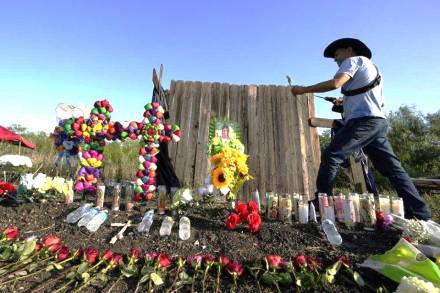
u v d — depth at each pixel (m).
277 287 1.95
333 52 3.76
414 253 1.97
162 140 3.60
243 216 2.67
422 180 6.06
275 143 6.09
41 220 2.93
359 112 3.20
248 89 6.28
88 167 3.54
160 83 5.71
